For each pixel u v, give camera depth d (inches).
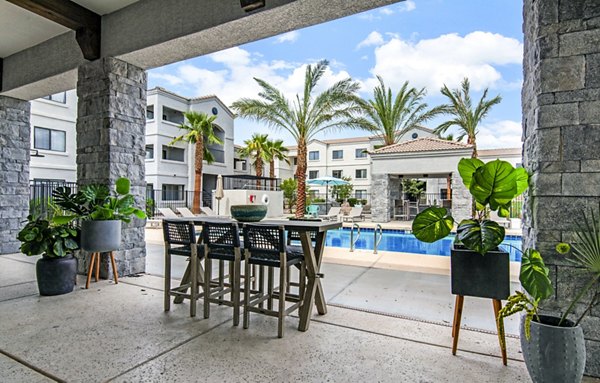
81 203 162.1
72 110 549.0
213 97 826.8
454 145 489.4
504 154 818.2
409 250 328.5
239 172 1025.5
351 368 89.0
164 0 162.9
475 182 93.1
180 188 751.7
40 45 211.9
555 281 87.7
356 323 119.7
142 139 195.2
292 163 1157.1
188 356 94.5
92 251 155.6
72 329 112.5
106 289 159.5
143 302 140.7
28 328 113.0
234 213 130.7
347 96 482.9
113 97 179.5
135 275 186.7
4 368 87.5
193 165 767.7
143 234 194.9
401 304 140.0
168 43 162.9
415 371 88.0
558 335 74.7
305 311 114.0
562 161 87.6
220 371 86.7
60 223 154.0
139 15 170.4
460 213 469.1
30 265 209.5
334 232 441.7
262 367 89.0
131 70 189.5
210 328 114.4
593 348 85.2
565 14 87.4
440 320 122.8
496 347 101.9
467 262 93.5
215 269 199.0
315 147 1064.2
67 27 179.9
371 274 193.5
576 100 86.4
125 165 184.5
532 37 98.0
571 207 86.5
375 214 523.5
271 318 125.0
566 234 86.7
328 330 113.7
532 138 97.2
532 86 97.5
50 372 85.8
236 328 114.8
